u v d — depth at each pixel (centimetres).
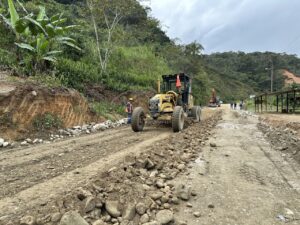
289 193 365
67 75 1339
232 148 668
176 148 611
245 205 324
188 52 4884
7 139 726
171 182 393
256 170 473
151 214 286
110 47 2016
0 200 311
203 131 967
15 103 802
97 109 1289
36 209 280
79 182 369
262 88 10394
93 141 742
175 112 914
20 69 1029
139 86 2030
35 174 419
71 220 239
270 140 795
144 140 748
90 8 1783
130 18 3067
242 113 2356
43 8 1192
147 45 3556
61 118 956
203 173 450
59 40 1196
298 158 548
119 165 430
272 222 283
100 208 282
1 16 1169
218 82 9188
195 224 276
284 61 11325
